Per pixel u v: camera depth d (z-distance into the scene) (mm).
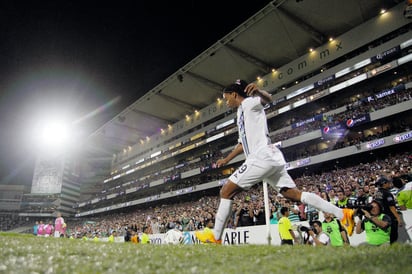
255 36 35750
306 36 35219
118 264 1662
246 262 1750
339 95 34344
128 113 53969
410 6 25047
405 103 26250
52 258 1821
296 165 32062
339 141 32688
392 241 5285
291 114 38344
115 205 57438
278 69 40594
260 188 31641
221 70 42375
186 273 1464
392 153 28828
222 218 3156
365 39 32250
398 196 5965
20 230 64188
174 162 56750
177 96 48906
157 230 25312
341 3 30469
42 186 69500
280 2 30688
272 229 9984
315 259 1735
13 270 1473
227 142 46906
